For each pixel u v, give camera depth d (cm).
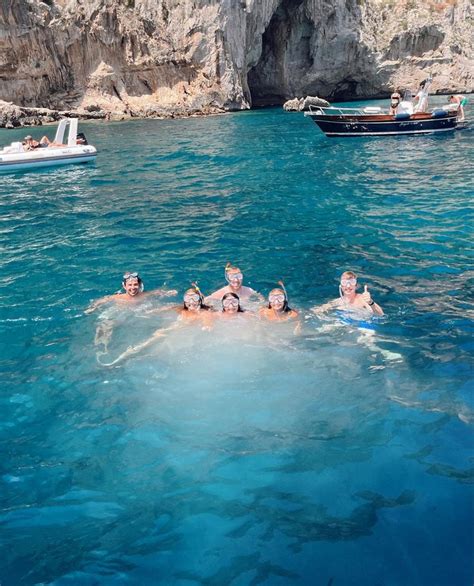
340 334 580
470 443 407
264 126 2728
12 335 607
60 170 1712
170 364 528
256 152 1905
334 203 1155
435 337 571
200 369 518
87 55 3556
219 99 3647
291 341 566
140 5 3484
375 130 2133
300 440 416
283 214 1089
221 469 390
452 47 4378
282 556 317
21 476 394
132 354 552
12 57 3375
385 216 1038
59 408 471
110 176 1585
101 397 482
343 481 373
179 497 366
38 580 311
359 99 4425
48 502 368
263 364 523
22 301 704
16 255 895
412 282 725
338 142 2056
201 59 3575
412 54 4397
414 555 314
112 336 594
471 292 685
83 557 324
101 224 1069
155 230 1013
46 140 1850
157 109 3512
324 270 785
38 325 630
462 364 517
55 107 3597
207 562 317
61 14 3438
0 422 455
